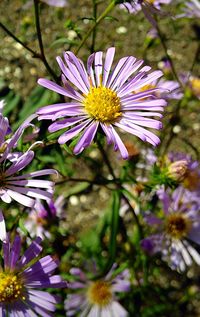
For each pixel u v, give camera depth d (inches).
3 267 4.8
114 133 4.5
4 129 4.2
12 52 9.8
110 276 6.7
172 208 6.5
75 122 4.4
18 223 5.3
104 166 8.7
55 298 4.9
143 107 4.6
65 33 10.0
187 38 10.1
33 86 9.5
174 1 7.5
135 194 7.1
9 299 4.9
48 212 6.2
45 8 10.3
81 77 4.7
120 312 6.8
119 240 7.8
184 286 8.0
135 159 6.5
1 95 8.7
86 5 10.5
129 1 5.1
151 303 7.4
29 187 4.3
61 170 5.9
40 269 4.8
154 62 9.7
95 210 8.7
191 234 6.6
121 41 9.9
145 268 6.6
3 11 10.4
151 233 6.6
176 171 5.7
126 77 4.8
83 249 6.9
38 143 4.5
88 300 6.8
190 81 7.5
